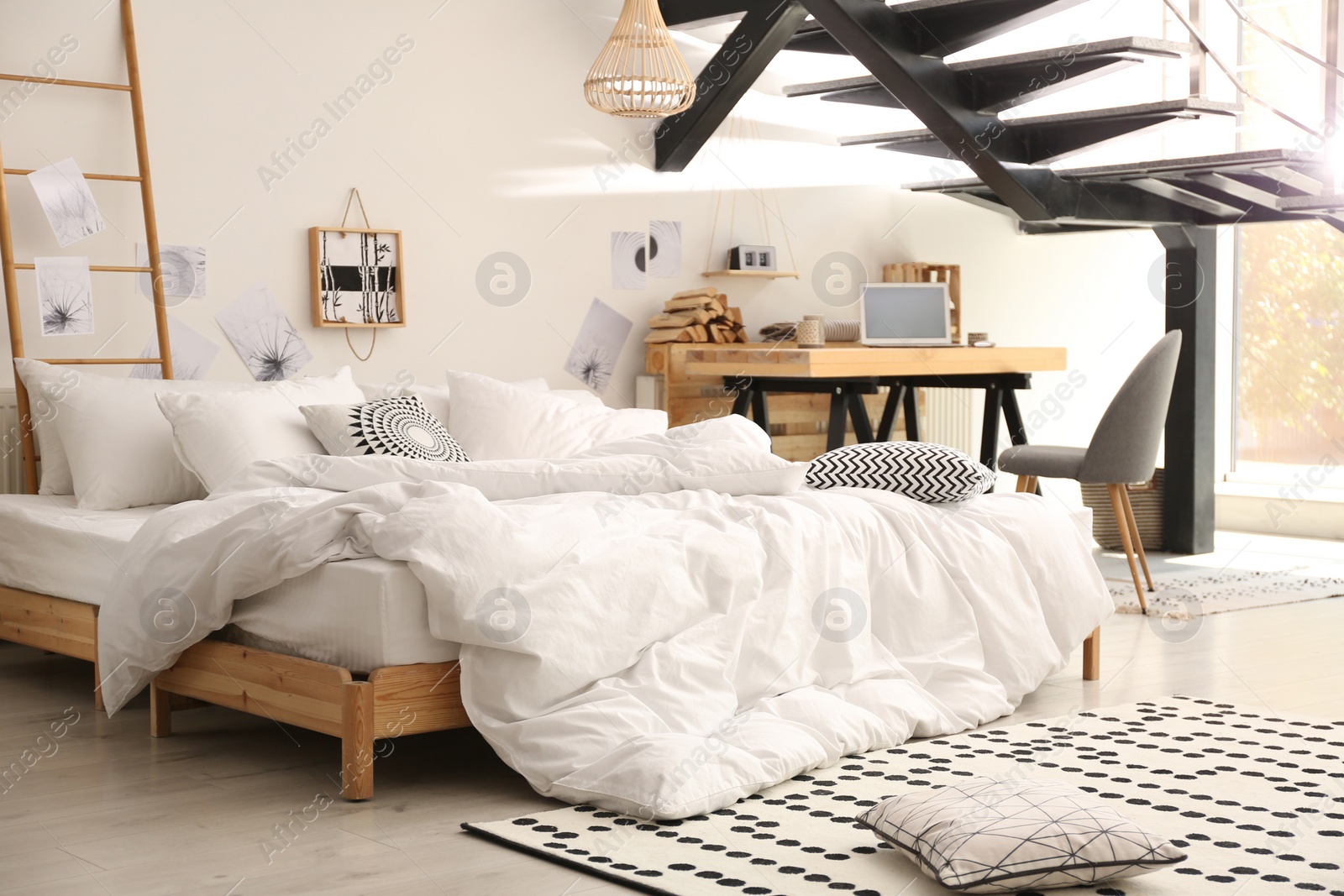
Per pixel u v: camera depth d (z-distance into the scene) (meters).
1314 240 7.30
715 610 3.00
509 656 2.73
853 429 6.60
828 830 2.45
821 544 3.25
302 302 5.05
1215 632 4.61
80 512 3.96
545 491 3.36
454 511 2.74
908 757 2.97
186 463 3.97
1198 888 2.13
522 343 5.66
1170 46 5.07
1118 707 3.49
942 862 2.12
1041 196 5.67
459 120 5.43
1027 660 3.49
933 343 6.11
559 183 5.73
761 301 6.42
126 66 4.65
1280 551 6.69
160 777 2.90
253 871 2.28
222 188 4.86
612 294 5.92
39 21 4.46
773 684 3.03
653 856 2.30
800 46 5.98
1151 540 6.74
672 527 3.11
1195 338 6.52
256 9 4.91
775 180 6.44
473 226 5.49
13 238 4.43
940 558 3.48
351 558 2.84
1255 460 7.61
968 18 5.19
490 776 2.89
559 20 5.71
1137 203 6.08
